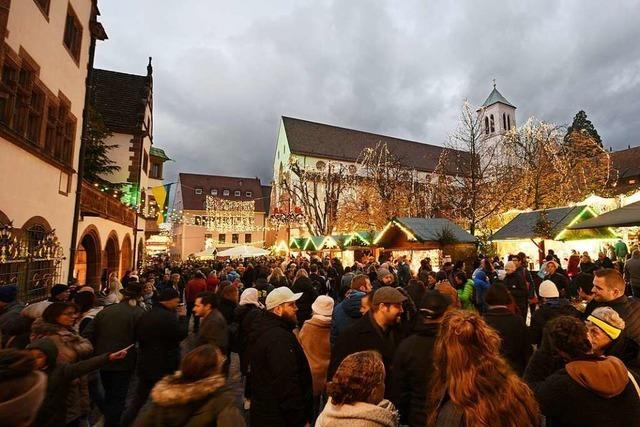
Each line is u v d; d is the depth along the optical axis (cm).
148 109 2431
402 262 1441
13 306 506
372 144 7512
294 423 336
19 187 855
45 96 985
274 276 1001
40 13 948
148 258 3628
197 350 239
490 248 2178
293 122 7044
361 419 204
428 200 3447
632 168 5594
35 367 202
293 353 348
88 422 527
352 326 377
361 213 3688
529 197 3005
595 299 397
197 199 7175
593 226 1079
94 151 1805
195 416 217
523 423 184
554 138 3234
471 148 2741
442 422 205
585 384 217
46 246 965
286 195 4488
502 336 392
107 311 504
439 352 220
